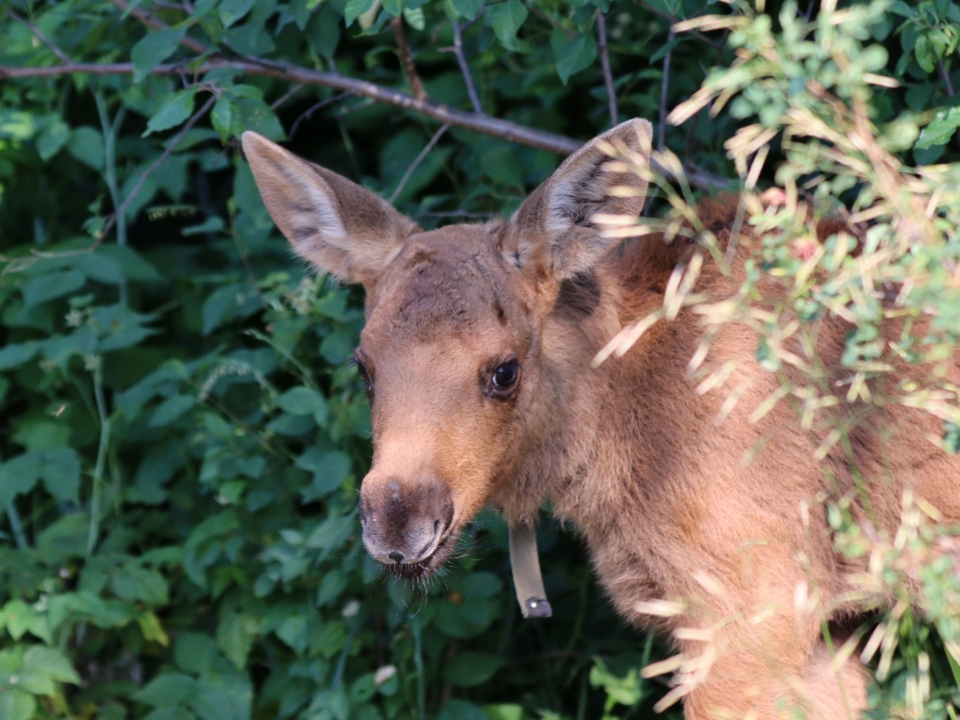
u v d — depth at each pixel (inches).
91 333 311.6
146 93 332.2
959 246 157.2
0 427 358.9
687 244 237.1
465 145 335.0
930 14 225.1
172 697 275.6
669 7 247.6
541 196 222.5
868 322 181.5
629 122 215.9
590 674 279.4
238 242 319.9
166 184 335.6
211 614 310.8
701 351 183.0
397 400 206.5
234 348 346.3
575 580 294.8
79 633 297.7
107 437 314.3
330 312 282.8
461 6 232.7
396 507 197.5
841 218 227.3
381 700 280.7
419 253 222.7
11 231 369.7
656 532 226.5
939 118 195.8
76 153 334.6
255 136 239.3
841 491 221.9
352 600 280.7
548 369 230.1
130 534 309.0
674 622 231.9
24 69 283.4
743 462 204.1
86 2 308.7
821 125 161.0
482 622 269.0
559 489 238.4
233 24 300.5
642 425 228.5
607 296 236.4
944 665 258.4
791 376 219.9
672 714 277.4
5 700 261.9
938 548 196.9
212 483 293.1
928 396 185.0
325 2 266.1
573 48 259.6
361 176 340.2
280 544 281.6
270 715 299.1
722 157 294.5
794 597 213.3
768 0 299.9
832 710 234.2
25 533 339.0
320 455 278.8
